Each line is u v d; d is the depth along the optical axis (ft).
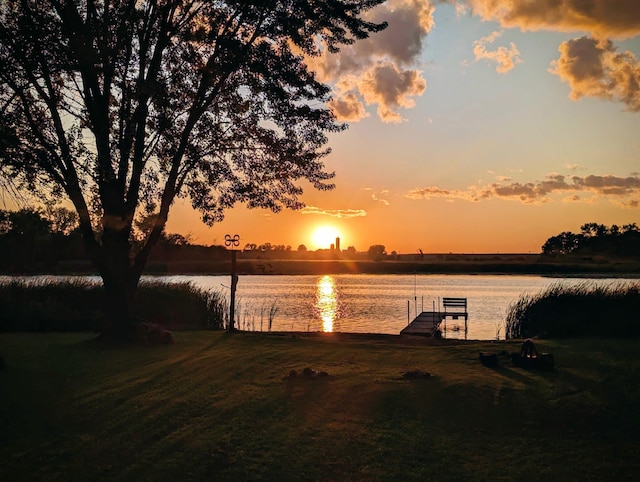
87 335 61.21
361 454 23.98
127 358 44.19
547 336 64.34
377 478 21.83
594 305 67.41
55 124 49.06
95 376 37.29
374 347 50.57
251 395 32.09
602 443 25.38
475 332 91.40
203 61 52.85
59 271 140.36
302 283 289.12
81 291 79.82
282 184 59.21
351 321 107.04
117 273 53.01
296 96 56.44
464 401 30.53
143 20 49.88
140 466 22.81
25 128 47.88
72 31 46.98
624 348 45.70
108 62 47.19
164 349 49.08
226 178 58.23
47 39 46.26
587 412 28.91
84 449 24.41
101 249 53.11
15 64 46.75
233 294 66.03
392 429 26.81
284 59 54.65
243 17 52.54
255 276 413.80
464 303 99.30
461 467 22.82
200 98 52.42
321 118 57.41
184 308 80.12
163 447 24.61
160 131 50.90
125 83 49.34
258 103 55.67
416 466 22.90
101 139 50.65
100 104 49.93
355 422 27.71
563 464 23.20
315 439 25.53
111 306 53.01
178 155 52.75
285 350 48.26
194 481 21.66
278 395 32.07
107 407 30.01
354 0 57.31
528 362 38.58
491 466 22.95
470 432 26.58
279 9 53.62
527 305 74.38
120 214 51.83
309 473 22.29
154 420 27.91
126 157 50.57
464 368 38.81
